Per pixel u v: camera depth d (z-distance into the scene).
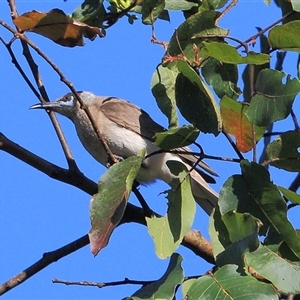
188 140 6.68
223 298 5.48
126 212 8.95
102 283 7.45
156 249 6.30
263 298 5.45
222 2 8.30
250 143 6.73
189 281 5.71
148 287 5.90
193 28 7.23
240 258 5.89
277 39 6.64
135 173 6.32
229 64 6.93
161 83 7.80
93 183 8.77
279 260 5.81
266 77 6.05
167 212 6.54
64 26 7.80
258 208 6.35
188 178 6.70
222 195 6.38
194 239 8.52
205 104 6.54
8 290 8.18
